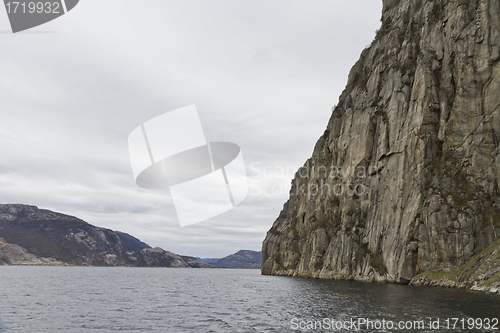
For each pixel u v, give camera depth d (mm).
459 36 82438
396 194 86188
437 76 86125
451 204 71562
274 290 70938
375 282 83000
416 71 88625
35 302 48188
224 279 135750
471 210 68750
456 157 77062
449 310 36250
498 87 74750
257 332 29672
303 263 121812
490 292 51875
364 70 125125
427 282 67062
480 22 79125
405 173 84500
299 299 52000
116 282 102500
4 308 41625
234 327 31953
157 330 30719
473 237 66375
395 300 45469
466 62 79688
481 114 76062
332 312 38094
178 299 56094
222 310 42906
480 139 74562
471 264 62438
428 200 75125
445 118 81062
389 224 85688
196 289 78938
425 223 73938
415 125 84438
